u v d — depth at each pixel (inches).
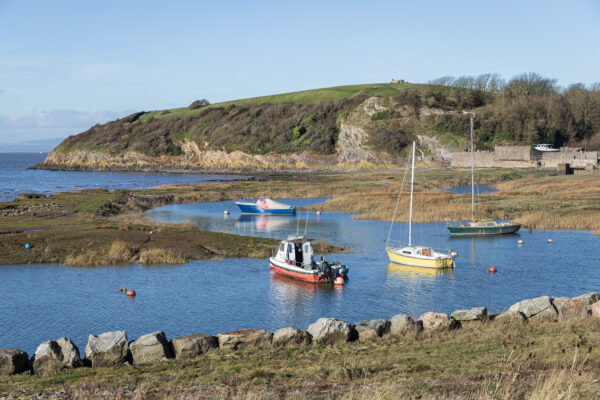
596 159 5890.8
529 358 576.1
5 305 1214.9
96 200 3383.4
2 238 1930.4
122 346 656.4
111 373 607.8
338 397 459.5
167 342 689.0
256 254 1803.6
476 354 614.2
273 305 1233.4
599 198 3070.9
